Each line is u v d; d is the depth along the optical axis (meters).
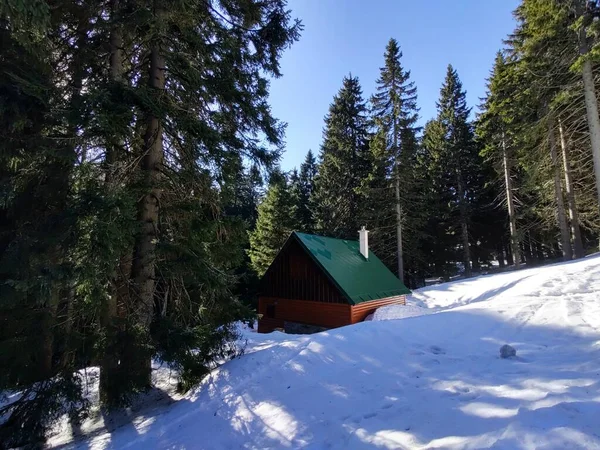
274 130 7.05
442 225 26.00
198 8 6.51
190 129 5.78
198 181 6.48
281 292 16.39
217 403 4.88
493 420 2.99
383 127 21.39
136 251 6.08
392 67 21.69
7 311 4.89
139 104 5.25
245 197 7.64
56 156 4.39
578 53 11.66
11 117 4.38
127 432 4.79
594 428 2.38
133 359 5.05
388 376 4.79
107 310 5.27
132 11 5.19
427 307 16.20
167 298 6.56
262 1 6.95
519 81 14.71
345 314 13.87
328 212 25.20
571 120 15.53
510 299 8.23
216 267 6.52
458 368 4.77
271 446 3.61
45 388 4.81
